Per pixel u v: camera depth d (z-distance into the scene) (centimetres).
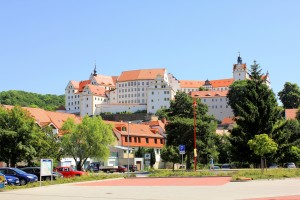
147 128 12462
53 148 6838
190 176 5012
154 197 2603
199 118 8538
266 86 6950
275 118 6781
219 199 2397
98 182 4506
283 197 2441
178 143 7988
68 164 8519
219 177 4762
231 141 6819
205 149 8056
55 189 3538
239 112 6888
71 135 7588
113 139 7988
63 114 10362
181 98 9094
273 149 5316
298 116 13575
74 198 2656
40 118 9456
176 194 2770
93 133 7625
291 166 7850
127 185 3881
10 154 5734
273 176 4200
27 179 4272
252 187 3212
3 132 5669
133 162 10375
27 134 5822
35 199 2612
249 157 6656
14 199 2627
